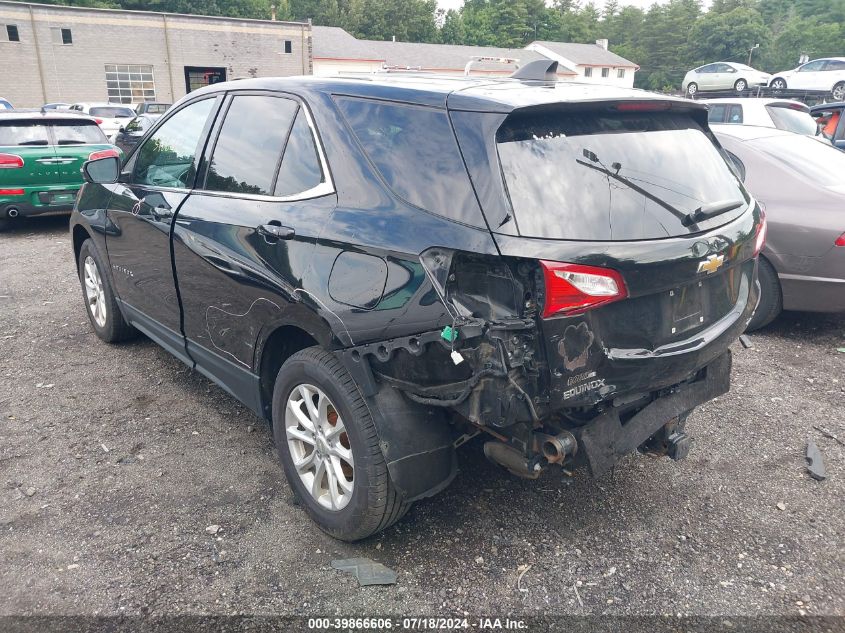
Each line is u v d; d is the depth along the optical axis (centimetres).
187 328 386
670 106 290
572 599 269
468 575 280
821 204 526
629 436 268
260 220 314
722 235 277
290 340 327
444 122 260
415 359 253
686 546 301
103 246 473
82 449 375
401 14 9125
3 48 3628
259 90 351
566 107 255
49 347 524
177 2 6469
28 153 916
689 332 276
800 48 10412
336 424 286
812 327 594
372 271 262
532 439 254
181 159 395
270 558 288
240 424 406
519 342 233
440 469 277
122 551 291
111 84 3912
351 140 289
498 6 9844
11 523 309
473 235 236
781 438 399
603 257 234
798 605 267
